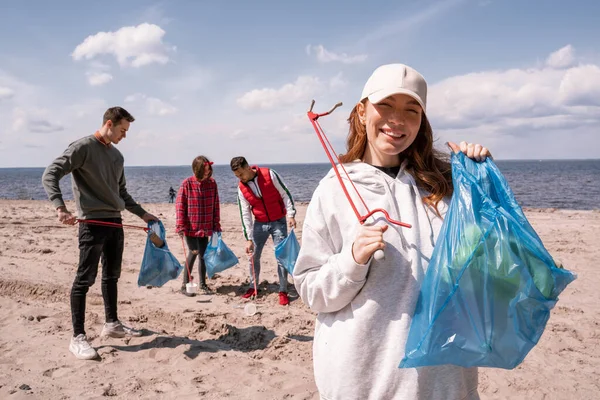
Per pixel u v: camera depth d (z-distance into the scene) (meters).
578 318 5.50
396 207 1.77
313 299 1.71
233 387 4.02
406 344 1.59
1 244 9.95
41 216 15.34
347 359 1.66
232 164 6.37
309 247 1.78
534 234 1.58
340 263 1.63
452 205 1.64
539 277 1.51
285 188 6.44
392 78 1.72
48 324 5.44
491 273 1.51
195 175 6.72
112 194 4.57
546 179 64.62
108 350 4.72
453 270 1.53
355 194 1.78
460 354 1.52
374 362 1.65
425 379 1.62
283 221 6.55
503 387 4.00
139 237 11.16
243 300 6.48
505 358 1.51
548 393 3.89
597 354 4.59
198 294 6.76
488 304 1.51
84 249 4.54
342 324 1.70
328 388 1.70
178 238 10.84
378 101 1.71
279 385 4.05
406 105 1.74
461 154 1.78
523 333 1.52
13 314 5.77
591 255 8.55
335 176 1.83
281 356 4.62
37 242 10.28
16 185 73.19
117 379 4.14
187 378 4.17
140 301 6.37
